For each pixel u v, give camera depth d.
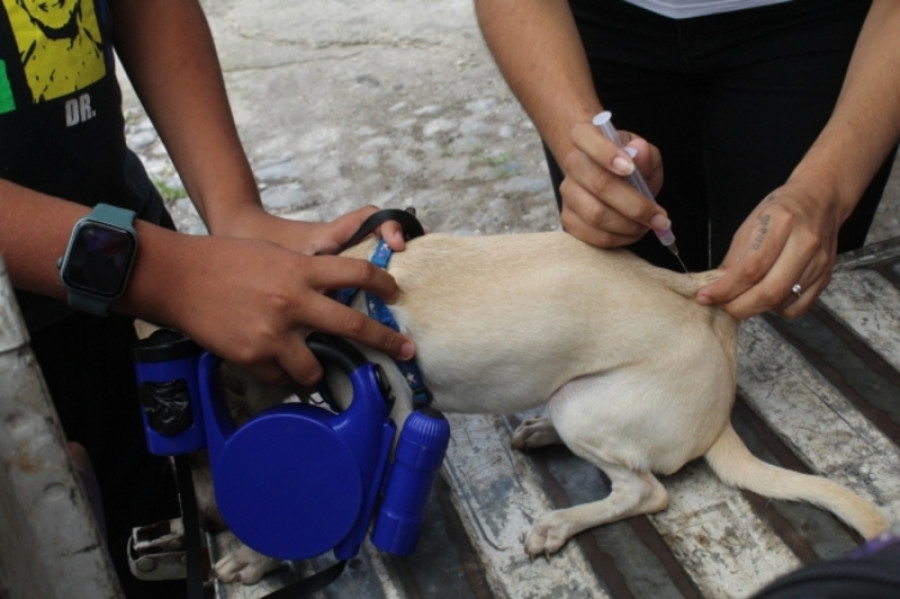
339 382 1.64
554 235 1.81
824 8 1.98
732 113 2.17
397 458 1.43
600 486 1.76
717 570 1.54
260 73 5.11
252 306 1.35
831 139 1.70
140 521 1.96
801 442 1.75
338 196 4.21
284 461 1.43
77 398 1.78
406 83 4.95
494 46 1.95
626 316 1.73
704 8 2.01
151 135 4.68
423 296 1.70
